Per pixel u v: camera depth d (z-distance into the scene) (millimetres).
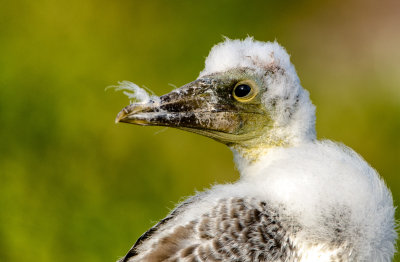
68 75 13391
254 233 5453
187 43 14680
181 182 12531
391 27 17531
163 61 14273
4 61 13297
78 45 13961
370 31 17469
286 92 6363
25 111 12766
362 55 17000
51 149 12477
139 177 12453
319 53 16781
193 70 14250
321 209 5535
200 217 5539
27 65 13375
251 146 6484
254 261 5391
